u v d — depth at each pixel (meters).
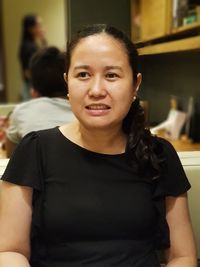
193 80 2.40
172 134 2.39
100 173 1.08
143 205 1.08
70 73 1.04
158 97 2.52
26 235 1.09
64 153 1.10
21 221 1.08
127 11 1.80
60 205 1.05
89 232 1.05
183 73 2.56
